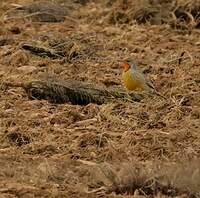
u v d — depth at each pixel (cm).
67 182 1089
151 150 1224
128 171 1079
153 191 1057
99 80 1561
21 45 1747
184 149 1221
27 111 1395
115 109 1403
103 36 1889
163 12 2028
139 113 1381
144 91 1472
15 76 1557
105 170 1093
